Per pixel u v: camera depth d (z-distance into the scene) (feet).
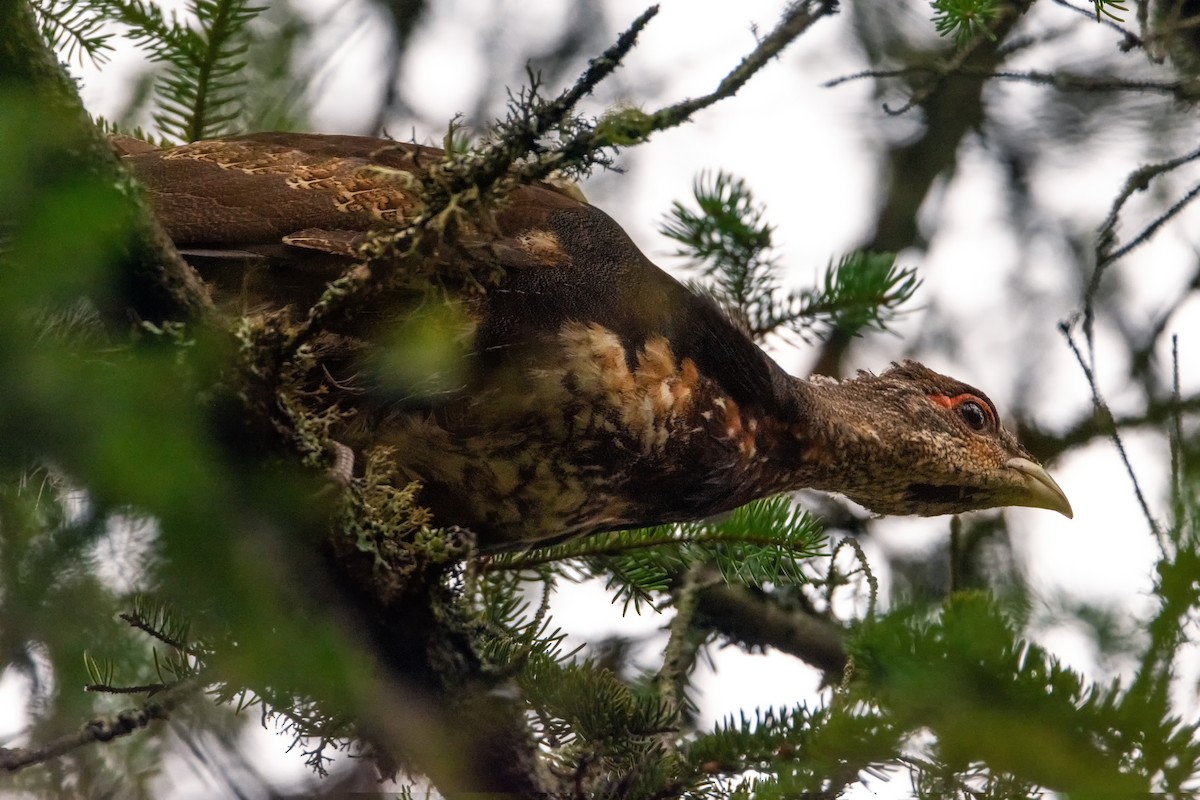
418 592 23.21
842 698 21.24
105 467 12.93
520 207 28.66
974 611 17.88
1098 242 36.50
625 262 29.35
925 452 38.01
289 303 26.91
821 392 36.78
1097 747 17.19
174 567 14.33
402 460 27.89
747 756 25.44
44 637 17.65
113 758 24.82
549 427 28.43
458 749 24.20
